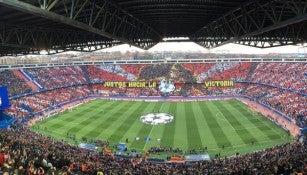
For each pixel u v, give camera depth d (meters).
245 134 56.41
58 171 22.69
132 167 33.03
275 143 50.75
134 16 27.12
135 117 72.31
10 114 69.56
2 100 56.47
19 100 82.62
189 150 49.06
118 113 76.88
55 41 31.08
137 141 54.72
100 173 23.16
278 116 68.75
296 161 24.89
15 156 23.30
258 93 91.12
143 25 32.56
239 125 62.53
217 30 32.59
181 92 101.75
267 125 61.34
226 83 102.81
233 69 111.25
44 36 28.95
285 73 96.50
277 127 59.62
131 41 32.78
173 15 27.75
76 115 75.19
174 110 79.31
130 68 119.62
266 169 23.33
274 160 28.06
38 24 25.12
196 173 28.77
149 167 33.66
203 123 65.44
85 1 17.83
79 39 35.53
